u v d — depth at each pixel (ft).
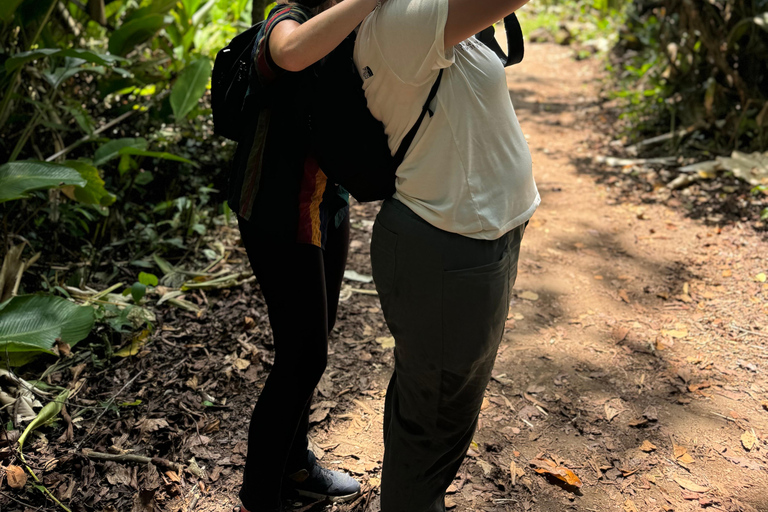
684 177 13.98
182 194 11.90
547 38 28.35
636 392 8.02
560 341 9.05
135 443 6.78
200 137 12.44
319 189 4.83
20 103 10.92
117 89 11.62
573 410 7.69
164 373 7.83
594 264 11.16
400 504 5.10
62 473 6.32
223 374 7.86
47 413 6.82
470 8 3.66
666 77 17.42
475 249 4.23
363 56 4.09
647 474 6.75
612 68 22.75
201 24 16.99
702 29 15.05
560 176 15.11
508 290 4.54
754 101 14.83
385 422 5.36
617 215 13.05
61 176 7.88
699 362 8.57
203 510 6.09
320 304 5.03
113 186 11.26
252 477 5.40
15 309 7.64
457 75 4.08
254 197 4.66
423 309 4.39
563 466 6.83
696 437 7.27
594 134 17.63
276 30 4.15
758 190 13.09
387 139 4.33
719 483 6.64
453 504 6.32
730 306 9.82
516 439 7.22
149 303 9.12
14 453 6.40
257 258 4.89
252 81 4.48
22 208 9.84
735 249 11.44
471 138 4.13
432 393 4.64
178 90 11.60
